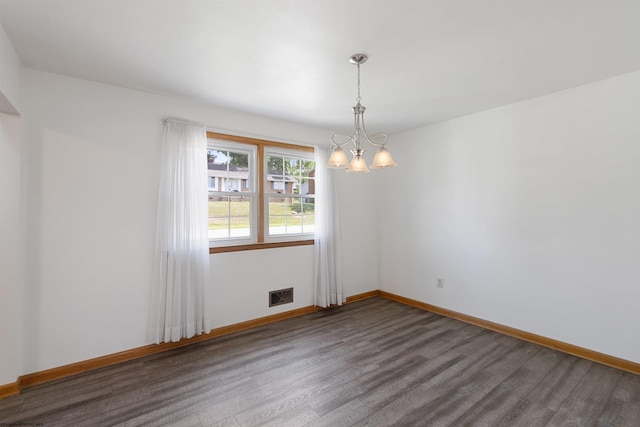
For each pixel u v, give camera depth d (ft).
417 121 12.15
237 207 11.05
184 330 9.40
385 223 14.75
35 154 7.48
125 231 8.67
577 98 8.79
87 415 6.31
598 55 7.01
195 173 9.61
